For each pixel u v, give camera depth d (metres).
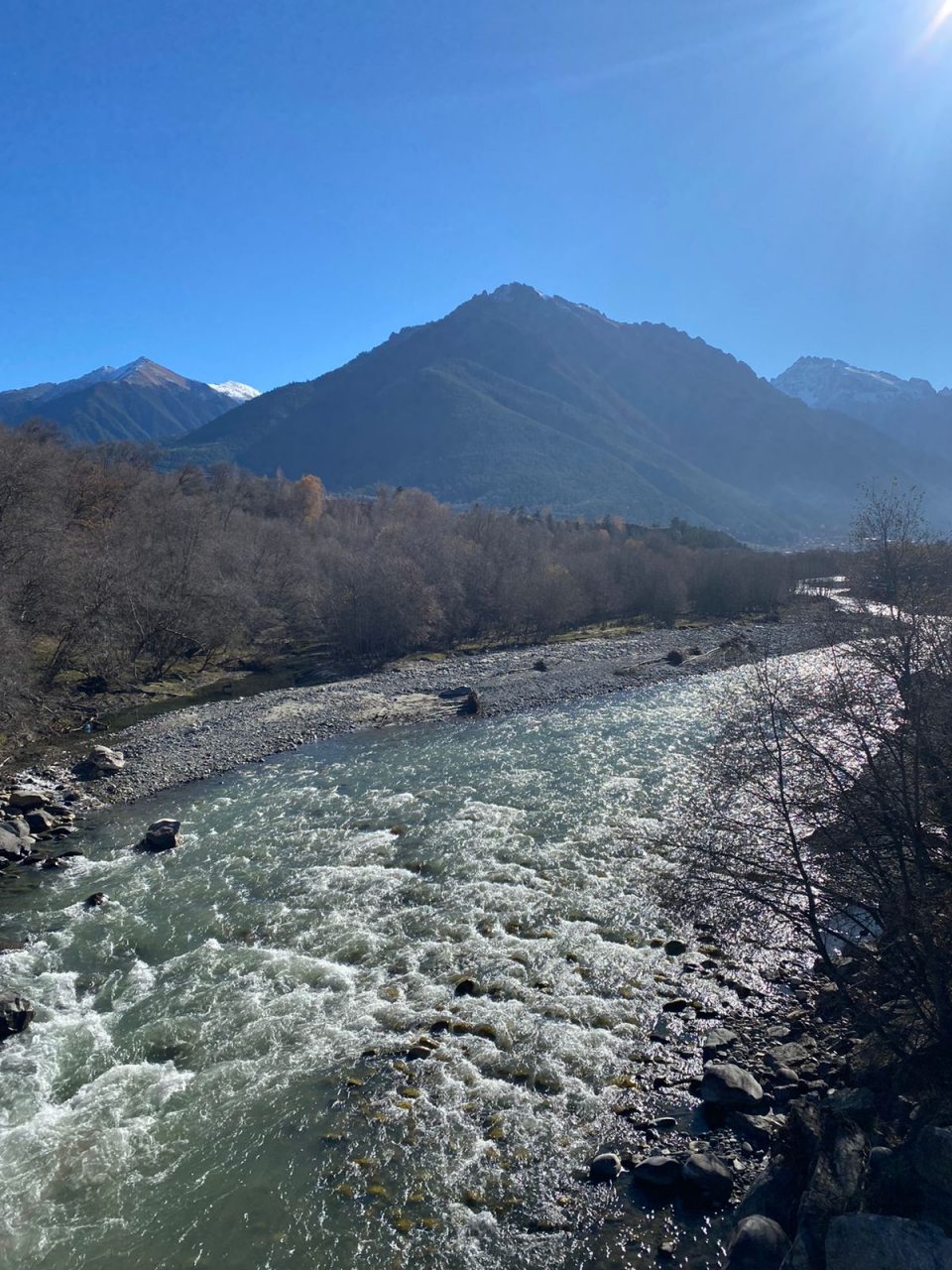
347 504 149.75
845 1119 9.92
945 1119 9.81
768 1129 11.51
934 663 12.73
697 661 57.28
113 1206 10.99
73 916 19.94
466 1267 9.75
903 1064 11.34
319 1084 13.19
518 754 33.72
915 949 11.24
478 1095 12.70
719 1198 10.38
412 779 30.73
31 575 45.97
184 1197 11.09
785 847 13.96
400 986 16.00
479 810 26.44
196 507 73.06
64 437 104.88
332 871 21.92
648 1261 9.61
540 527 136.12
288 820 26.61
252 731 40.31
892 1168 9.03
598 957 16.72
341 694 49.75
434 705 45.59
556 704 45.22
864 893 12.72
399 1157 11.54
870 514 16.31
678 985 15.59
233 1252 10.16
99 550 54.44
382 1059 13.74
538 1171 11.16
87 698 47.62
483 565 77.88
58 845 25.33
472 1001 15.33
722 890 14.89
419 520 117.06
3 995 15.38
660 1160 10.93
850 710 13.19
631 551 98.62
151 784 31.84
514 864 21.70
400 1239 10.20
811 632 16.95
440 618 70.56
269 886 21.17
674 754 32.22
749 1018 14.39
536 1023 14.53
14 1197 11.21
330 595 67.81
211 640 59.03
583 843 22.98
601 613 90.38
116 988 16.50
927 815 12.30
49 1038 14.78
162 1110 12.81
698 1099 12.38
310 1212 10.69
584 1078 13.02
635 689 49.06
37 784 31.61
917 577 14.84
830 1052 13.06
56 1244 10.41
